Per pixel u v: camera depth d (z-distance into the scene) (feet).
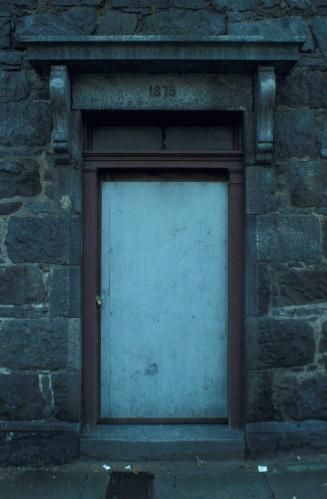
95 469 14.48
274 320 14.85
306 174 14.93
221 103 14.83
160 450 14.88
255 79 14.65
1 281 14.78
